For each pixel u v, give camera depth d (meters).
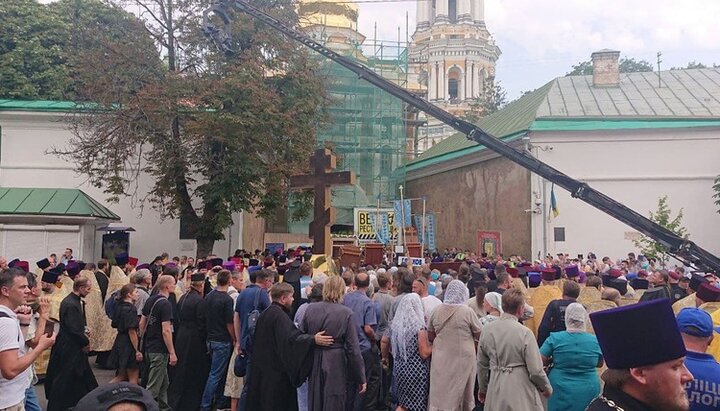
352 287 9.83
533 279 10.98
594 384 6.12
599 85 34.62
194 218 24.70
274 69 24.70
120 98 23.30
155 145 24.14
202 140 23.45
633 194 29.11
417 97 14.77
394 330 7.95
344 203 38.16
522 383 6.07
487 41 67.81
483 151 32.47
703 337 4.28
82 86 25.69
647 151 29.23
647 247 26.00
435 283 11.43
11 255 22.30
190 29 23.91
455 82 68.88
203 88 22.33
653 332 2.67
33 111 27.67
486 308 8.19
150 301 8.94
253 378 7.43
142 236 28.38
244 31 23.41
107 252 26.02
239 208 23.75
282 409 7.29
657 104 31.58
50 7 36.00
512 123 33.28
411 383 7.77
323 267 12.81
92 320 12.79
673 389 2.69
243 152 23.17
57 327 11.05
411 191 42.19
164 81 23.08
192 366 9.09
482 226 33.16
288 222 36.69
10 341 4.95
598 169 29.30
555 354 6.26
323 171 14.85
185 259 18.41
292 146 23.97
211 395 9.01
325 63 39.09
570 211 28.91
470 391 7.33
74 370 8.53
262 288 8.74
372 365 8.48
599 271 17.53
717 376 4.10
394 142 41.28
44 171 28.05
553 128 29.25
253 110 22.36
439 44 66.62
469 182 34.66
